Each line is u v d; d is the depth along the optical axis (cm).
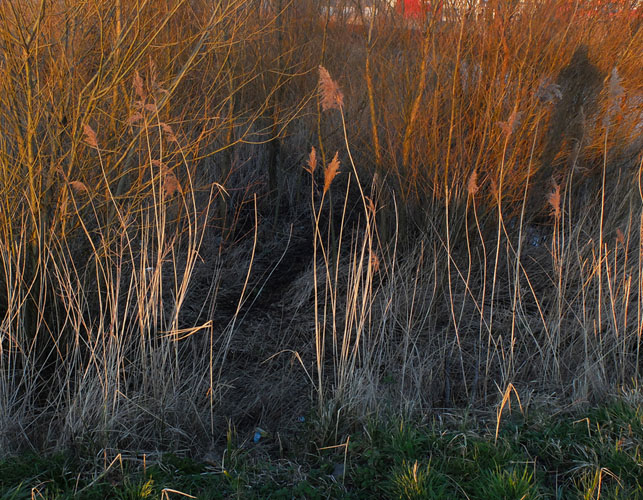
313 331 456
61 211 354
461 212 478
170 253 524
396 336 439
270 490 287
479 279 494
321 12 614
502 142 473
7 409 328
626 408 322
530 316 450
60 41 369
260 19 590
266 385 395
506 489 269
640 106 538
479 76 486
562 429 317
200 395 376
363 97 582
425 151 498
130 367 391
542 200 527
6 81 354
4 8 351
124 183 437
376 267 363
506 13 475
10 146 393
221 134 588
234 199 652
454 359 411
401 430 316
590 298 448
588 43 512
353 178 645
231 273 548
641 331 400
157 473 291
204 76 523
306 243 601
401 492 271
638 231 487
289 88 623
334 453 317
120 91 432
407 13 495
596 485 273
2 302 397
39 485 282
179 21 535
